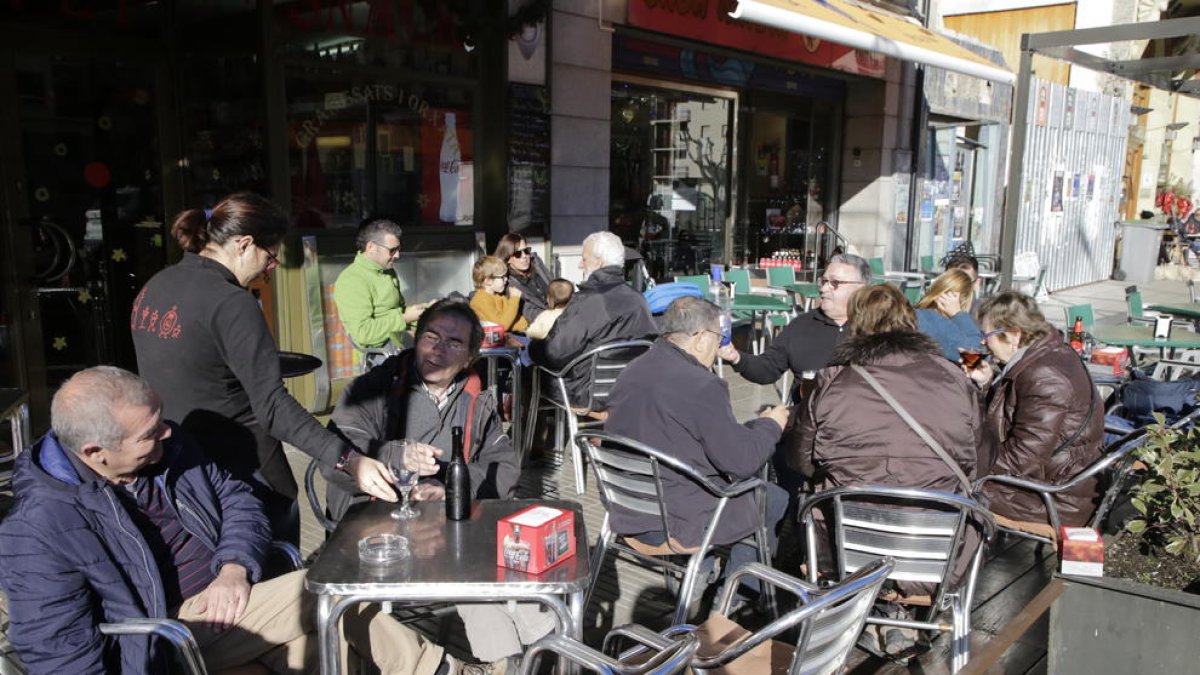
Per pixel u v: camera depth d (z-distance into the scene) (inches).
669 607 139.2
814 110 427.2
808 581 117.6
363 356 208.2
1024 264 490.9
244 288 108.0
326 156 225.5
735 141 387.9
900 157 445.1
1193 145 840.9
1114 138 640.4
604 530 128.8
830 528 117.4
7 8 188.2
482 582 82.7
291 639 97.9
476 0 247.1
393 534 94.2
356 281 190.4
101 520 84.0
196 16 213.8
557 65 274.4
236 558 96.2
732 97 378.3
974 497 115.6
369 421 116.3
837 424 111.2
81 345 211.9
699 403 116.2
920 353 112.6
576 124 284.0
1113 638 94.0
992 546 160.2
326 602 82.6
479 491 113.9
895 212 447.5
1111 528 155.3
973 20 648.4
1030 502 132.3
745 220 403.5
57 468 83.2
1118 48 587.2
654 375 119.9
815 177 438.3
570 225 288.2
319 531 165.8
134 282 219.1
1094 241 637.3
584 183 290.5
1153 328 263.1
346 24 223.3
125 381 84.0
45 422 205.3
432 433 117.0
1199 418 138.7
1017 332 137.9
